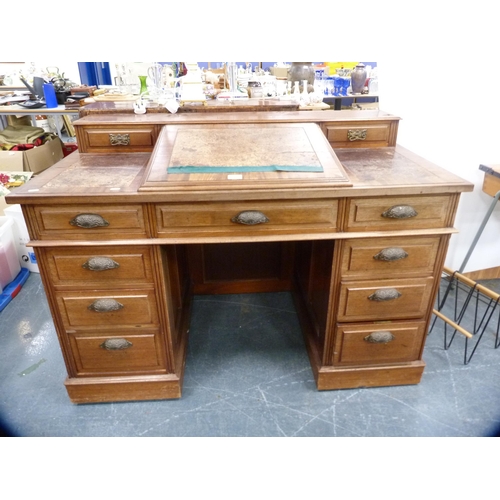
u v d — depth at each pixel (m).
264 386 1.65
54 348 1.86
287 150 1.37
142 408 1.55
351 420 1.49
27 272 2.43
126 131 1.58
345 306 1.45
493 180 1.94
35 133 3.24
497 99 1.88
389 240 1.35
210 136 1.46
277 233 1.30
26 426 1.47
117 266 1.31
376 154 1.58
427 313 1.49
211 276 2.22
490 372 1.71
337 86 3.05
